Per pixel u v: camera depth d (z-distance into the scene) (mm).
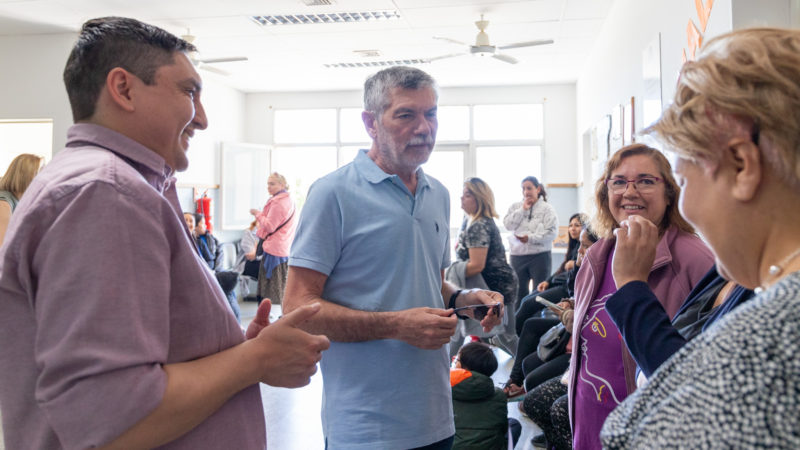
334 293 1378
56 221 696
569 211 8273
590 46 6445
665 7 3467
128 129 851
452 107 8625
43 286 692
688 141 573
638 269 1080
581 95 7578
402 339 1247
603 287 1448
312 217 1347
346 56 6824
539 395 2430
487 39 5383
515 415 3326
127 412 675
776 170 530
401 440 1319
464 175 8633
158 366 728
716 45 594
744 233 563
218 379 783
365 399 1332
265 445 936
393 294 1357
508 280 3373
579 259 3375
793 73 515
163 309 749
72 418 667
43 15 5270
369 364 1337
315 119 8883
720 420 438
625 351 1354
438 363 1412
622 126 4719
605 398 1377
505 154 8562
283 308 1338
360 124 8766
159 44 868
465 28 5816
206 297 841
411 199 1431
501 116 8531
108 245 698
